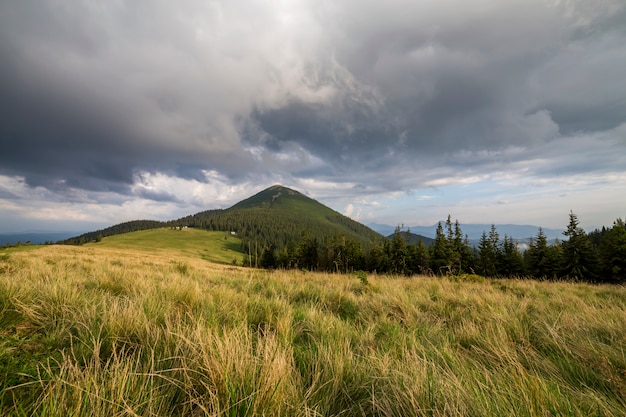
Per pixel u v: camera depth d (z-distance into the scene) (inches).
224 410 62.0
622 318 162.6
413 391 76.7
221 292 213.2
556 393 81.0
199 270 481.4
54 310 143.0
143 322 122.1
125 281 241.4
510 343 126.5
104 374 73.9
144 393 69.8
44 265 336.2
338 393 85.3
